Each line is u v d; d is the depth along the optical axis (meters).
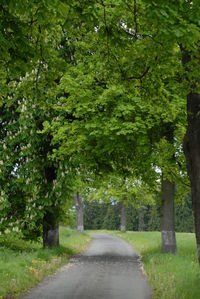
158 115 14.84
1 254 15.35
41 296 10.19
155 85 9.76
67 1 6.48
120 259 20.70
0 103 11.11
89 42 10.59
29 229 20.02
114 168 20.31
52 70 10.38
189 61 8.45
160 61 8.68
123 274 14.67
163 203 20.19
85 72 16.61
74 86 16.12
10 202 20.30
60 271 15.01
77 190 23.59
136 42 8.41
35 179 19.20
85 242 34.69
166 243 19.78
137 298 10.20
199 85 8.27
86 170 20.78
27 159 19.33
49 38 10.28
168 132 17.09
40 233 21.33
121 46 8.23
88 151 17.77
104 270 15.71
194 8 6.43
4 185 20.03
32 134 19.02
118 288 11.70
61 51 17.81
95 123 15.42
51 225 21.42
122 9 8.73
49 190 19.50
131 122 14.47
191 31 6.02
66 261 18.03
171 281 11.13
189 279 10.54
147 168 17.62
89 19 6.88
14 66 8.70
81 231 46.62
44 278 13.17
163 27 5.95
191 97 8.91
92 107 15.89
